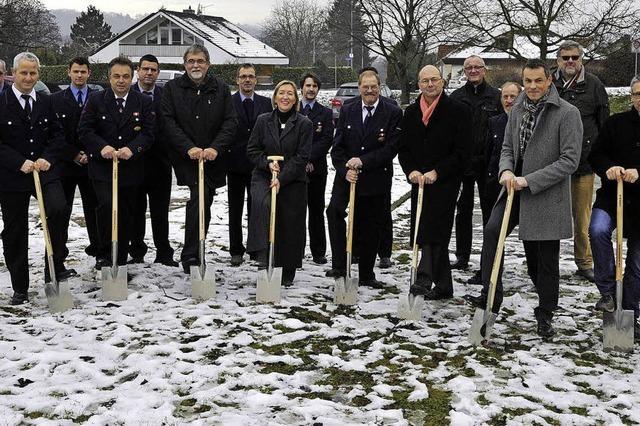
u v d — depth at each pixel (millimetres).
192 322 6199
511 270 8266
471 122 6684
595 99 7559
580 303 6973
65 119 7688
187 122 7355
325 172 8508
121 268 6801
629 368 5375
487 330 5758
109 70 7340
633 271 5953
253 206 7258
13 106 6605
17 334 5855
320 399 4703
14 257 6719
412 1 38469
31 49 55156
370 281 7531
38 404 4578
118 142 7301
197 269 6855
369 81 7152
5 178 6578
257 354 5488
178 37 58875
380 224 7434
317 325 6156
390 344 5762
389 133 7242
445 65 53281
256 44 60844
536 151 5848
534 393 4852
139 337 5793
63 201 6777
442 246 6883
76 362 5242
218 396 4719
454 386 4930
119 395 4727
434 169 6629
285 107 7281
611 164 5859
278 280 6789
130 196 7434
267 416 4469
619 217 5668
